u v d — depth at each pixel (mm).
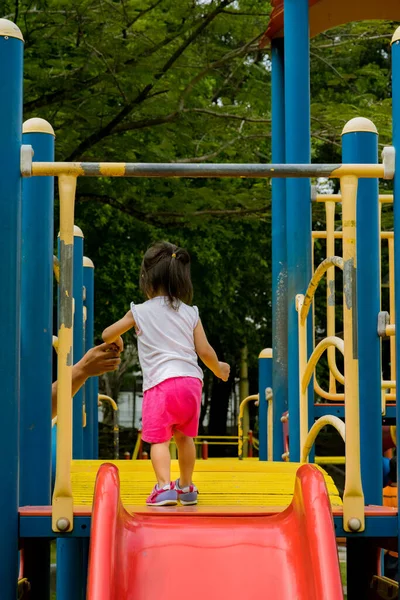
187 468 5816
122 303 22547
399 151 5098
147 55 15969
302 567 4562
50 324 6211
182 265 6055
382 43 24594
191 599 4496
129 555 4656
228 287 24625
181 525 4902
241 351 28750
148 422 5801
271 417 12234
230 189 19266
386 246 22719
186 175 5043
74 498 5770
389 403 10820
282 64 11609
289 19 9930
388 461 10930
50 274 6266
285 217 10844
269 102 18609
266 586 4555
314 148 24031
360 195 7527
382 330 7254
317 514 4559
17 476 4867
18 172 4945
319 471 5008
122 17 15516
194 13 16375
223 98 19219
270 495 6098
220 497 6016
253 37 17734
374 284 7434
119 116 16312
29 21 15328
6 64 4969
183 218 19000
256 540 4801
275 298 10711
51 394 6133
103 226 21266
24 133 6535
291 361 9266
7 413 4828
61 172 4949
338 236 11891
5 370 4840
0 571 4750
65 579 8398
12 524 4801
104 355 5688
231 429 37250
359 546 6141
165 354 5852
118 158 17547
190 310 6012
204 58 17328
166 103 17156
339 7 11047
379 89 24656
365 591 6082
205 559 4676
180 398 5746
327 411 9656
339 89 22938
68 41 15906
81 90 15906
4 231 4898
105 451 31328
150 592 4520
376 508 5246
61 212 4922
